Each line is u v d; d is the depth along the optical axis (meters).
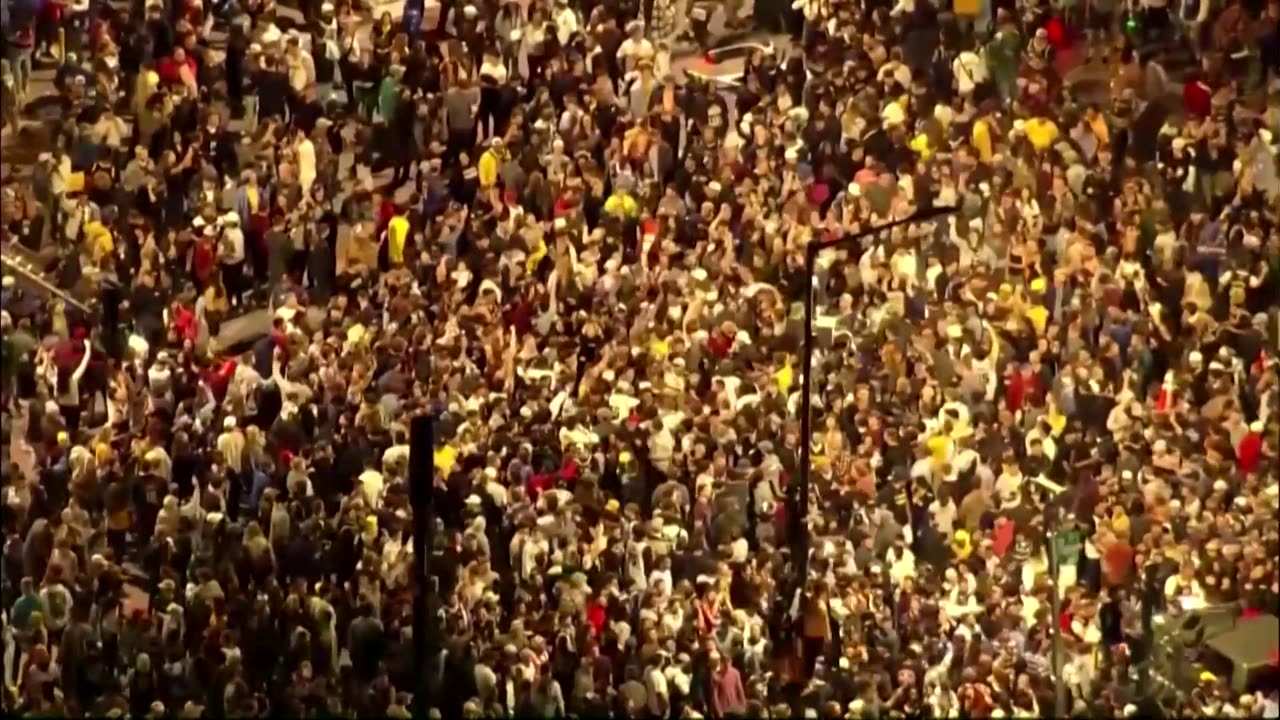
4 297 102.31
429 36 112.69
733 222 109.31
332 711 91.06
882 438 100.38
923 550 97.50
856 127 112.12
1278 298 109.94
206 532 95.06
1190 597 96.00
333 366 101.19
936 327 105.19
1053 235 110.50
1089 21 116.69
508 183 109.75
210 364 102.50
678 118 112.31
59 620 93.00
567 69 112.88
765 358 104.00
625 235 108.75
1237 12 117.44
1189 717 93.12
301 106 111.44
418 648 88.88
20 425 99.06
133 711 91.88
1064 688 93.00
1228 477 101.88
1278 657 93.81
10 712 92.00
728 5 119.56
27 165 108.38
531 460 98.00
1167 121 114.88
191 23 111.00
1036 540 98.00
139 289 104.38
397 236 107.62
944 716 91.50
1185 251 111.00
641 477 97.94
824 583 93.62
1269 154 113.75
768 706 91.69
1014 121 113.31
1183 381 106.12
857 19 115.44
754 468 98.50
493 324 104.00
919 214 96.62
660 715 90.81
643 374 102.31
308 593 93.25
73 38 110.69
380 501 95.88
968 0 115.06
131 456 98.00
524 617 92.19
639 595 93.25
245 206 107.00
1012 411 103.44
